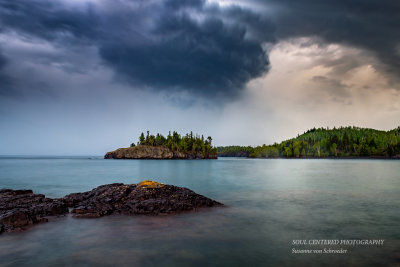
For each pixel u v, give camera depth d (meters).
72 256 10.18
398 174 58.94
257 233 13.42
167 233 13.23
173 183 40.34
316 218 16.89
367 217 17.27
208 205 20.09
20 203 19.06
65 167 95.88
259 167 97.06
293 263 9.71
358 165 111.44
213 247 11.33
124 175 57.66
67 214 17.03
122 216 16.75
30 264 9.42
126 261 9.72
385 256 10.45
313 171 71.19
